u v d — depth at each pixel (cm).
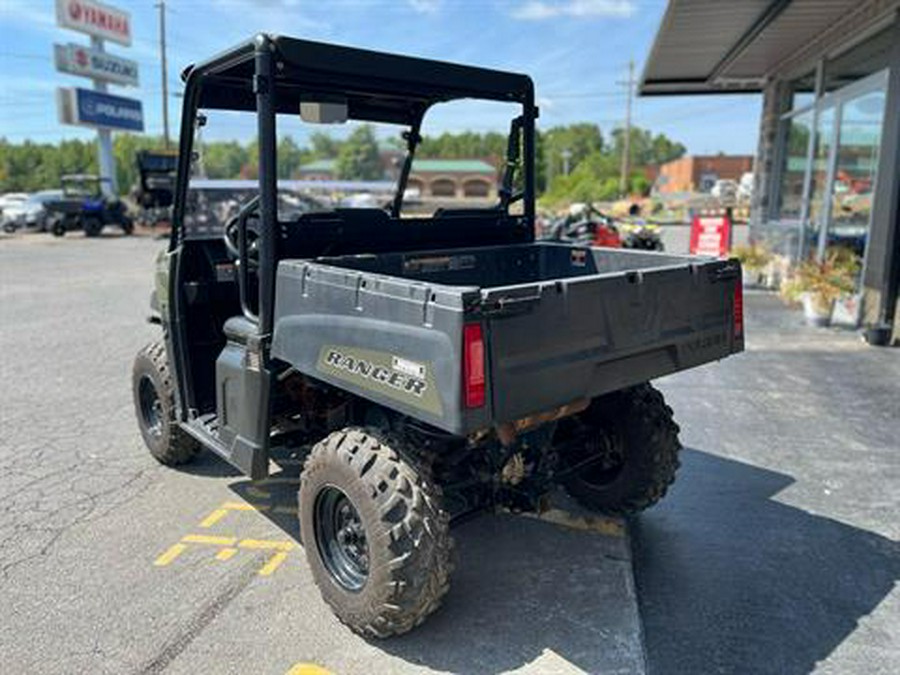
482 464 310
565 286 260
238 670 269
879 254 783
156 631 293
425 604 274
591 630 292
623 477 371
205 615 303
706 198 4412
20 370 708
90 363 737
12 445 503
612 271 386
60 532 377
